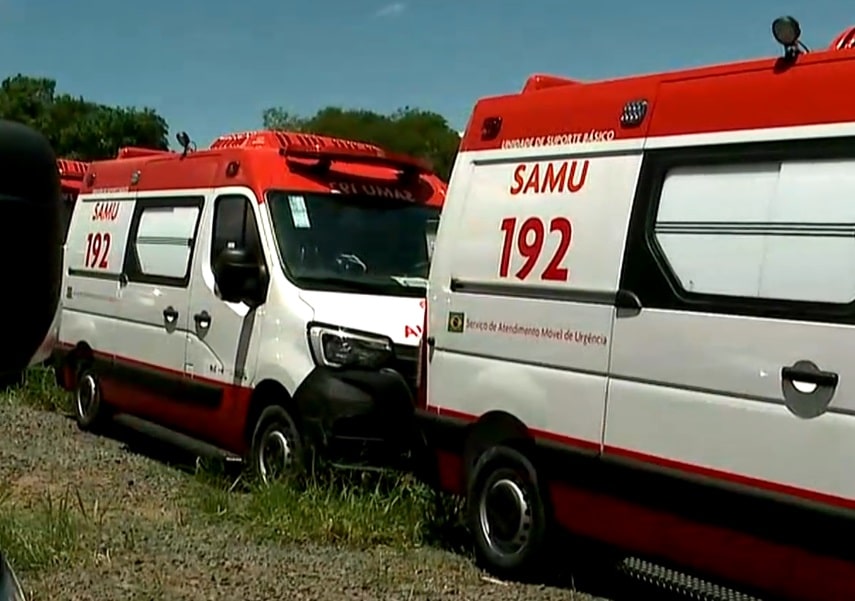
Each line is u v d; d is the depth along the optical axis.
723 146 5.38
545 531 6.30
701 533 5.37
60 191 2.12
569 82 6.71
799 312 4.96
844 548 4.76
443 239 6.97
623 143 5.89
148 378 10.01
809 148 5.01
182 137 10.09
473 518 6.78
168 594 5.97
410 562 6.84
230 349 8.77
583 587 6.55
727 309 5.25
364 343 7.86
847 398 4.75
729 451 5.20
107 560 6.54
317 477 7.77
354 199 8.97
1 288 2.00
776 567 5.05
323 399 7.72
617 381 5.76
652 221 5.67
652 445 5.57
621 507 5.79
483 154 6.76
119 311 10.67
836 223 4.87
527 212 6.37
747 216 5.24
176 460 9.98
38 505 7.85
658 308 5.57
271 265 8.44
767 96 5.24
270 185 8.76
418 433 7.39
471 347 6.68
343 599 6.06
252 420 8.55
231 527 7.45
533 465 6.33
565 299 6.07
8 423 11.70
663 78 5.77
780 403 5.00
